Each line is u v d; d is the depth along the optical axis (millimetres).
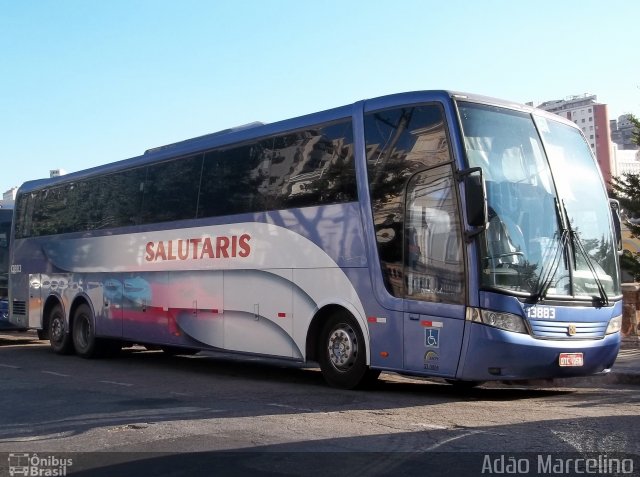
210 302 13273
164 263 14500
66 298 17656
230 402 9984
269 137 12484
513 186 9797
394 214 10266
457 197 9477
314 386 11664
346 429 7832
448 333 9469
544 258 9727
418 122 10148
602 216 10766
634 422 8031
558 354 9516
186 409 9445
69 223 17812
